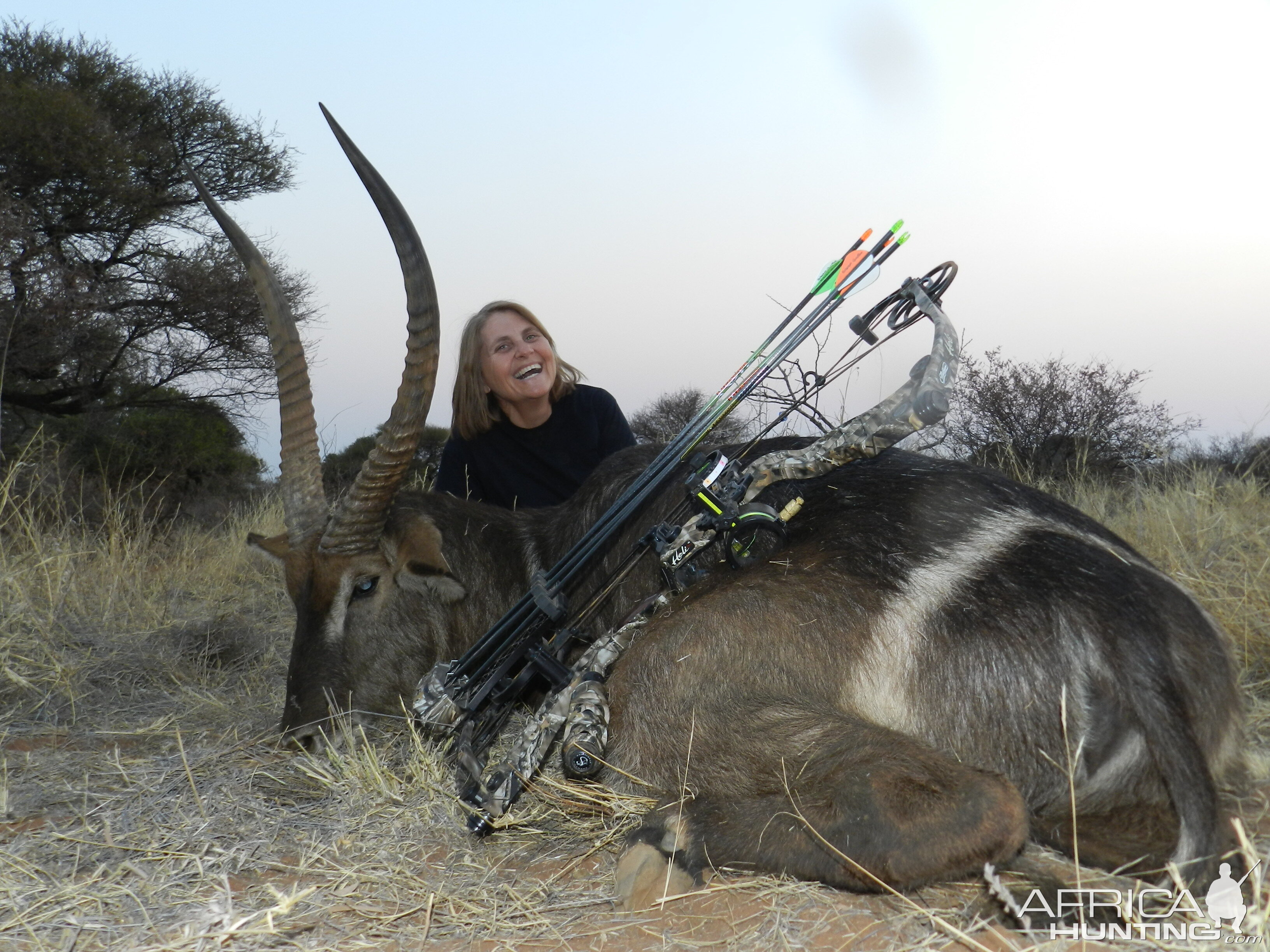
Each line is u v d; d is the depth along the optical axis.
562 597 3.27
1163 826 2.57
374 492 3.54
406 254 3.39
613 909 2.53
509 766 2.97
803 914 2.36
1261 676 3.88
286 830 2.99
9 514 7.06
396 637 3.76
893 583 2.83
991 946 2.19
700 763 2.82
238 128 15.27
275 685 4.52
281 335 3.70
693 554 3.23
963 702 2.68
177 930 2.39
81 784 3.27
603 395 5.38
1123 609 2.62
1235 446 8.19
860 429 3.10
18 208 12.03
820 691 2.77
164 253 14.15
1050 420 8.88
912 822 2.34
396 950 2.35
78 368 12.57
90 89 14.22
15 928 2.41
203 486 13.38
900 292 3.25
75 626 4.91
